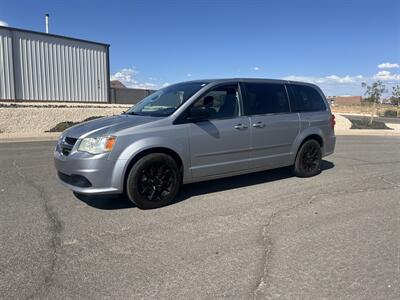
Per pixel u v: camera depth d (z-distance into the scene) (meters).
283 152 7.26
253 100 6.82
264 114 6.91
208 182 7.21
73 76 25.31
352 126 24.56
